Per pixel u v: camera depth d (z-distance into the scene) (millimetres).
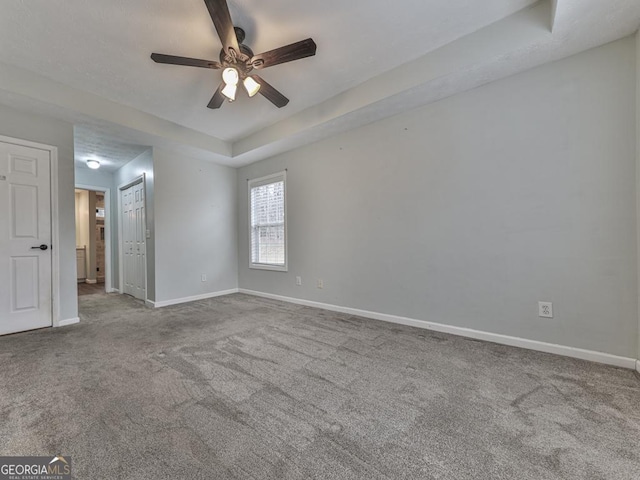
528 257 2254
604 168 1964
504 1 1855
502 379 1772
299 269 3977
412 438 1266
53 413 1444
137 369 1950
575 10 1654
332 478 1058
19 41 2080
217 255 4641
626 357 1900
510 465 1108
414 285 2879
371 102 2695
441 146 2664
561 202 2115
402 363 2021
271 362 2057
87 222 6543
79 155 4230
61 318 3004
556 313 2143
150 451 1188
